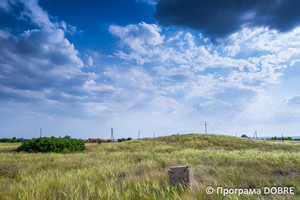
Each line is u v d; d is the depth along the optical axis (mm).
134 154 15258
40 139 19688
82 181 5707
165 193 4363
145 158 12453
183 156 13039
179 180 5281
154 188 4559
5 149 21984
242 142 27328
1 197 4164
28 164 9742
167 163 9703
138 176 6363
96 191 4648
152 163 9523
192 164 9555
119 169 7891
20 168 8477
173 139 31156
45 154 16094
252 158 10984
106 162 10562
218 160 10805
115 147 24688
